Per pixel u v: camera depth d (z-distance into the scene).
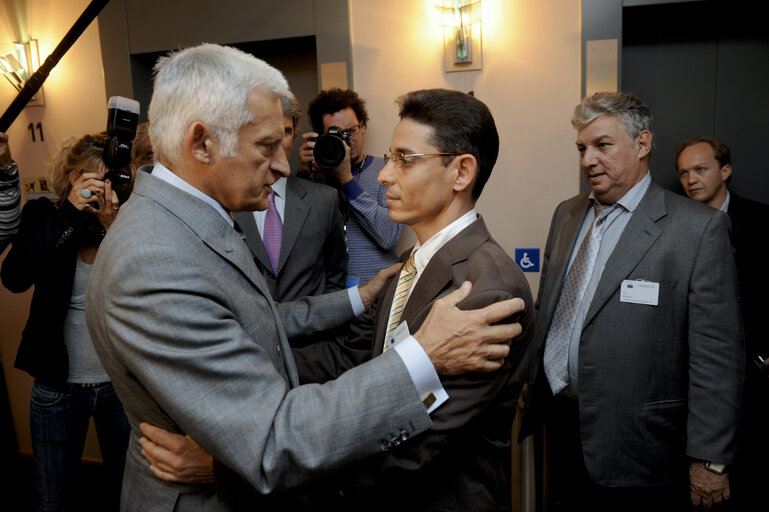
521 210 2.33
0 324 2.90
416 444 0.81
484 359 0.80
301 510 1.05
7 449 2.85
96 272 0.83
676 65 2.38
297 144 2.73
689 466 1.46
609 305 1.43
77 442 1.75
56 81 2.71
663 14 2.31
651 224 1.44
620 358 1.41
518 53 2.25
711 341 1.34
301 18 2.36
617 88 2.17
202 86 0.80
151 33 2.49
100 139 1.77
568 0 2.19
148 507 0.88
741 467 1.93
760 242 1.98
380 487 0.96
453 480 0.91
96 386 1.72
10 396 2.92
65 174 1.78
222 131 0.80
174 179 0.86
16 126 2.80
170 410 0.75
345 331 1.31
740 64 2.32
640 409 1.40
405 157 0.96
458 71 2.30
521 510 1.92
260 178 0.86
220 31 2.43
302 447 0.74
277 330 0.95
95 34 2.62
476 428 0.92
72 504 1.76
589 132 1.49
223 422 0.74
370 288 1.29
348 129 2.13
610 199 1.52
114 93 2.58
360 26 2.34
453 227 0.99
